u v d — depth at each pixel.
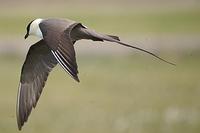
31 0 53.84
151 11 47.09
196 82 26.73
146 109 23.12
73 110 23.14
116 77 27.55
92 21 43.59
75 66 9.42
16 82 27.88
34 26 10.88
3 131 21.59
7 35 39.31
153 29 39.00
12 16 46.69
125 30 39.00
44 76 12.21
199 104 23.58
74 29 10.91
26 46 35.09
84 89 25.80
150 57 31.33
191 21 42.00
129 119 22.06
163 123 21.62
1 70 30.12
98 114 22.66
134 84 26.30
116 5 51.06
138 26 40.31
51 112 23.11
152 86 25.97
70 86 26.42
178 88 25.72
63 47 9.60
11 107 24.12
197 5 48.50
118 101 24.02
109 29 39.81
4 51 34.06
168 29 38.94
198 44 33.16
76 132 21.17
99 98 24.47
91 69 29.23
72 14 47.31
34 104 12.12
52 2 53.09
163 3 50.59
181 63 30.27
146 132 20.98
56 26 9.99
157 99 24.23
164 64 30.11
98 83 26.72
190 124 21.53
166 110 22.95
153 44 33.06
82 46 32.84
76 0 53.44
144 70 28.88
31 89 12.22
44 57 12.20
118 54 31.80
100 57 31.47
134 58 31.39
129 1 52.19
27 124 21.95
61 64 9.45
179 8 47.78
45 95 25.33
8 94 26.00
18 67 30.77
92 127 21.50
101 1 53.12
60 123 21.95
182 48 32.53
